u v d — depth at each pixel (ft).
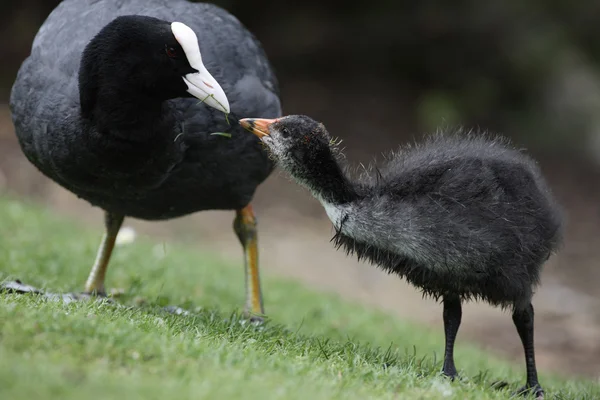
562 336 68.39
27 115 36.32
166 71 32.63
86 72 32.58
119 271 52.29
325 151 31.50
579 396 34.53
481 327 69.10
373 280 79.82
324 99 115.24
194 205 38.24
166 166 34.19
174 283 53.42
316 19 118.52
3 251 51.29
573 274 85.10
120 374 23.15
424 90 116.78
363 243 31.48
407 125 111.86
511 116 112.78
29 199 84.58
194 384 22.95
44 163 36.29
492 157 31.99
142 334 27.14
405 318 65.46
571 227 95.81
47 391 20.71
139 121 32.73
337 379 27.04
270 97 38.83
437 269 30.58
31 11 117.29
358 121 111.34
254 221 43.06
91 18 37.11
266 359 28.14
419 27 116.47
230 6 115.65
